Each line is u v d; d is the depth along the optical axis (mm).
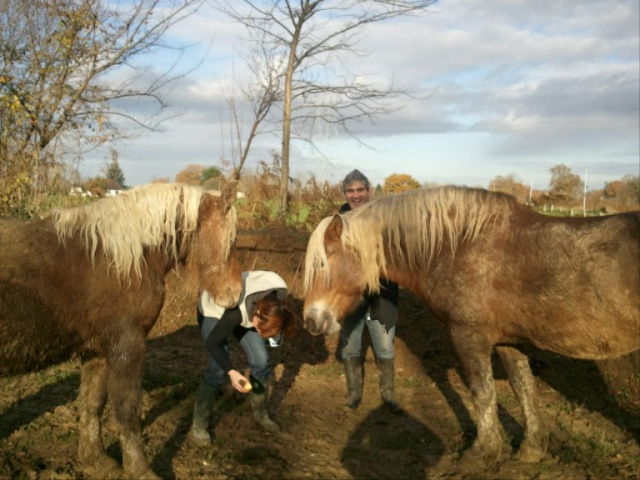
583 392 5336
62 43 8789
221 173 9758
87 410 3596
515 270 3594
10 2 8578
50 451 3842
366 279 4074
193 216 3473
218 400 5008
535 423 3951
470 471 3791
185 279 3641
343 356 5016
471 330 3752
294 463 3916
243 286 4074
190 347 6652
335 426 4629
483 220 3736
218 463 3844
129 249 3275
